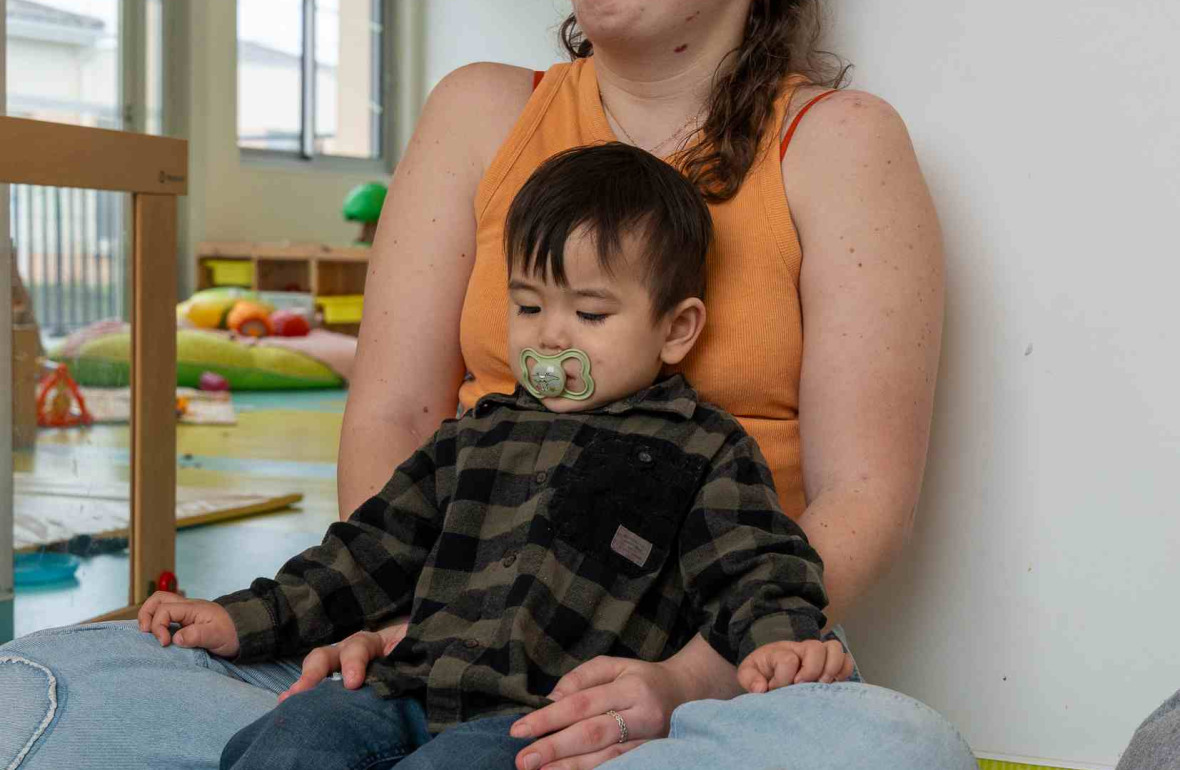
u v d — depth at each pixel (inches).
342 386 227.8
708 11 42.1
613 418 38.5
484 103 47.2
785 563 33.0
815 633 31.0
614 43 42.4
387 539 38.4
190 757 32.2
